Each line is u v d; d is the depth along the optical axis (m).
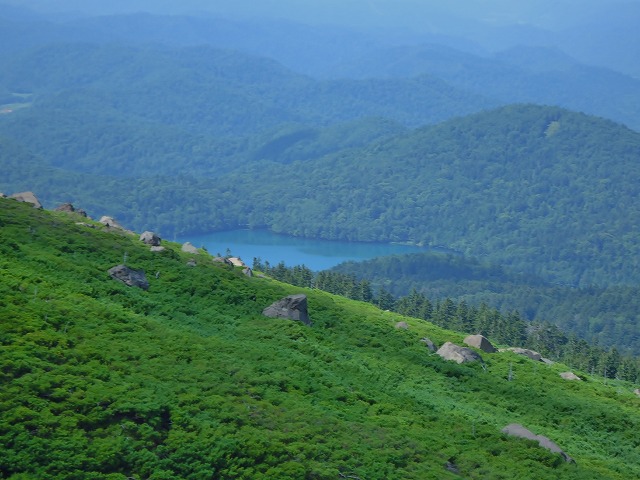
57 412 45.59
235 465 46.09
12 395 45.31
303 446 49.78
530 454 58.78
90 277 71.50
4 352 49.28
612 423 76.44
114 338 59.19
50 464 41.47
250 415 52.38
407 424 60.28
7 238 73.56
